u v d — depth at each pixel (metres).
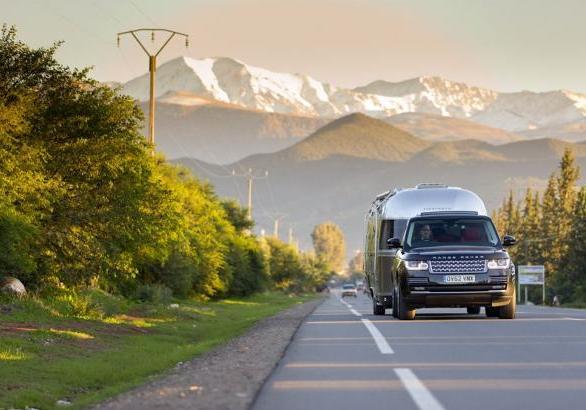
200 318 54.56
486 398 14.47
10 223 38.62
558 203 176.00
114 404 15.43
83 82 45.12
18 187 39.41
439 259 33.97
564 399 14.27
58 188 41.22
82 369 23.86
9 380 21.58
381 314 43.31
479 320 33.34
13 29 43.91
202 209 98.19
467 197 40.94
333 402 14.50
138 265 65.62
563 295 145.25
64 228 43.44
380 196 47.62
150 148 47.12
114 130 45.50
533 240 181.50
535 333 26.27
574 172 176.50
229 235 121.56
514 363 18.81
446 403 14.07
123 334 37.28
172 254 74.81
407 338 25.45
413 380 16.58
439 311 46.19
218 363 22.12
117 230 44.59
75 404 17.23
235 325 47.00
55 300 43.06
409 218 39.12
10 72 43.69
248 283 127.69
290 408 14.05
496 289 33.78
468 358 19.94
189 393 15.96
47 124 43.94
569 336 25.09
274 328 36.56
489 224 35.78
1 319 34.88
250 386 16.45
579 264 143.12
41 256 42.84
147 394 16.28
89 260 43.91
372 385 16.16
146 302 60.41
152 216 45.59
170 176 93.19
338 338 26.23
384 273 40.97
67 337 32.56
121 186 44.88
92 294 49.94
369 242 47.91
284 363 20.05
